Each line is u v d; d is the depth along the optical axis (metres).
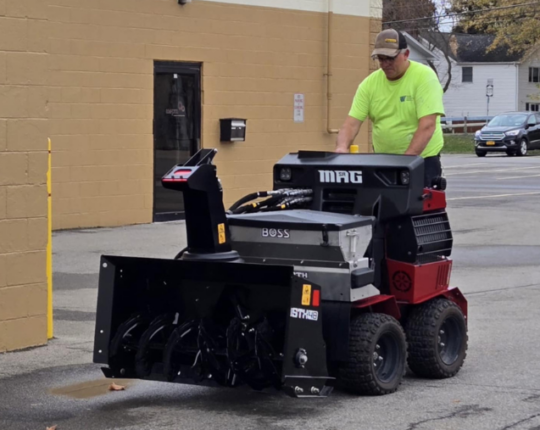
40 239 7.70
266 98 17.08
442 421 5.79
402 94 6.98
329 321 6.05
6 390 6.49
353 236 6.07
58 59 13.98
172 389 6.54
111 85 14.67
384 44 6.86
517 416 5.91
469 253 13.27
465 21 59.91
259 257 6.23
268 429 5.61
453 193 21.92
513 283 11.02
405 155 6.53
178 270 5.86
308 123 17.86
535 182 25.06
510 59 68.75
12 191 7.49
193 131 16.06
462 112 70.56
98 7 14.41
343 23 18.23
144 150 15.20
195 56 15.88
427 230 6.70
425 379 6.82
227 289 5.82
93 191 14.59
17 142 7.50
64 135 14.16
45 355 7.46
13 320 7.56
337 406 6.08
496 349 7.81
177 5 15.50
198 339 5.80
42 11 7.58
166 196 15.70
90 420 5.81
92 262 11.65
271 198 6.60
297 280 5.54
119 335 5.97
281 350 5.73
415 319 6.72
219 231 5.99
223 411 5.99
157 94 15.44
